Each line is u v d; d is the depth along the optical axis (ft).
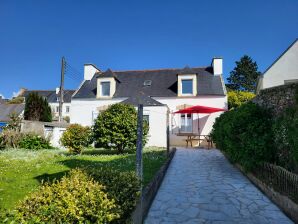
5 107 103.35
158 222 15.60
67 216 7.99
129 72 74.95
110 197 10.60
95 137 42.14
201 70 69.31
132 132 41.01
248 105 27.14
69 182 10.05
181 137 60.70
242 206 18.21
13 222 6.83
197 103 61.11
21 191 17.94
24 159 34.22
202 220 15.87
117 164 29.58
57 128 62.49
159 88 65.67
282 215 16.69
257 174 22.97
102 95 66.64
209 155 41.04
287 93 20.54
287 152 19.21
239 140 26.43
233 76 166.30
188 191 21.72
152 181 20.27
